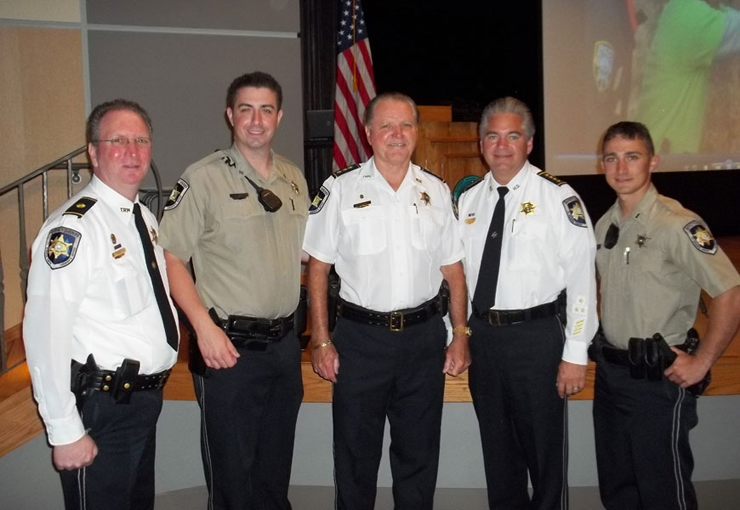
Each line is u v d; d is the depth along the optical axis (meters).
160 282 1.90
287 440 2.26
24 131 3.99
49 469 2.68
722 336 2.00
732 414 2.77
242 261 2.09
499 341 2.26
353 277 2.21
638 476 2.14
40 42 4.00
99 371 1.76
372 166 2.27
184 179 2.09
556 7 6.20
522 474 2.42
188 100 4.32
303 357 2.80
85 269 1.72
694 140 6.42
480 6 7.04
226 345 2.01
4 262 3.94
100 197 1.82
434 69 7.21
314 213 2.26
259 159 2.16
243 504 2.16
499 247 2.27
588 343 2.21
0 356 3.01
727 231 7.02
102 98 4.17
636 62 6.30
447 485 2.85
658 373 2.06
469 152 5.01
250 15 4.36
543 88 6.28
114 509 1.83
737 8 6.30
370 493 2.30
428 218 2.23
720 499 2.80
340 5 4.96
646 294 2.10
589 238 2.19
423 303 2.24
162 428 2.81
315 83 4.94
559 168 6.36
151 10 4.20
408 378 2.24
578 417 2.81
